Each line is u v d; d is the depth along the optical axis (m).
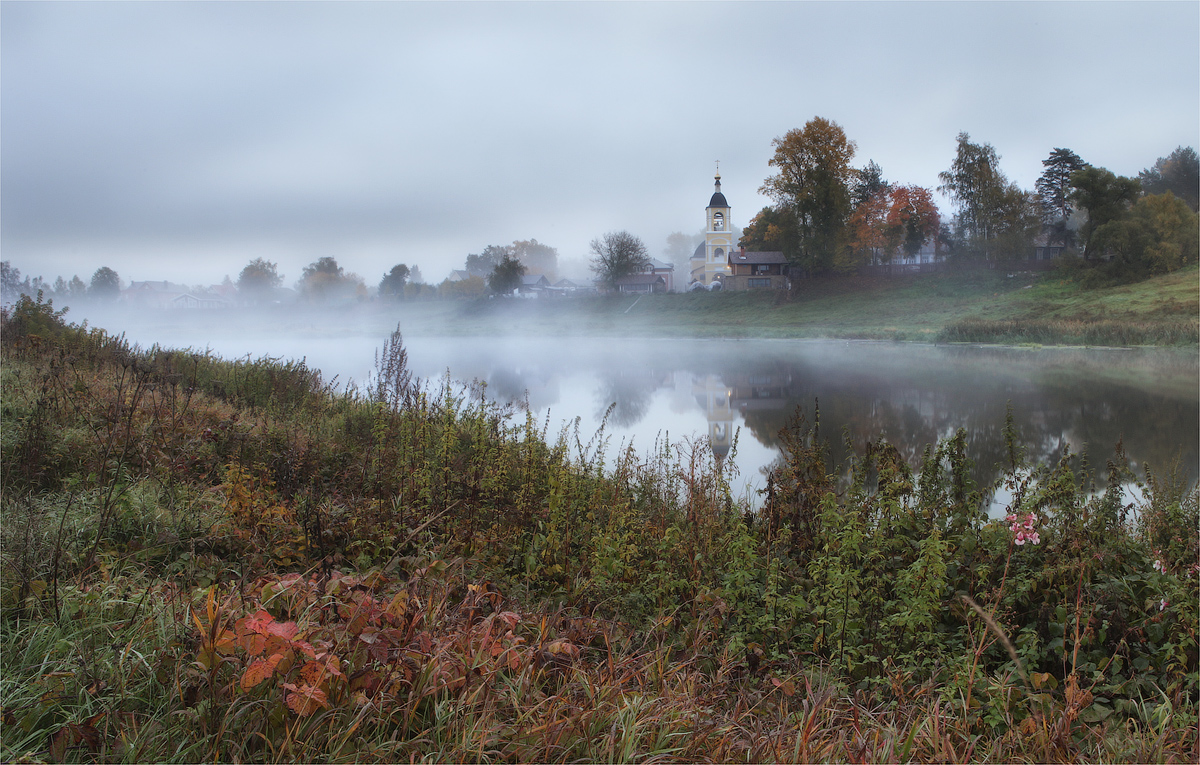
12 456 6.68
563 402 23.02
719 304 86.50
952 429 17.69
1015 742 3.80
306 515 5.69
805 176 79.25
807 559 6.30
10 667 3.38
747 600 5.35
